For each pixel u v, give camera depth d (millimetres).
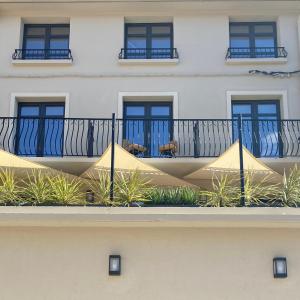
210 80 16922
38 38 17594
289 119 16234
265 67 16984
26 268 10312
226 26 17375
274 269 10227
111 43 17312
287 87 16766
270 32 17500
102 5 17188
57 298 10148
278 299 10094
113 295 10141
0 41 17266
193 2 17062
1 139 16281
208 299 10117
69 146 16312
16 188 11078
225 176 12523
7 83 16922
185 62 17078
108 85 16922
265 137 16531
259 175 13430
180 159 15430
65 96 16828
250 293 10133
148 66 17062
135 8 17281
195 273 10242
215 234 10438
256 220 10172
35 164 12781
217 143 16234
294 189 11047
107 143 16359
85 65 17094
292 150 15961
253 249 10352
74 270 10273
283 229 10445
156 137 16641
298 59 17031
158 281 10203
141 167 13172
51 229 10492
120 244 10383
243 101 17047
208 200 11047
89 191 12273
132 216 10219
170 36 17547
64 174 13250
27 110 17047
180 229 10469
